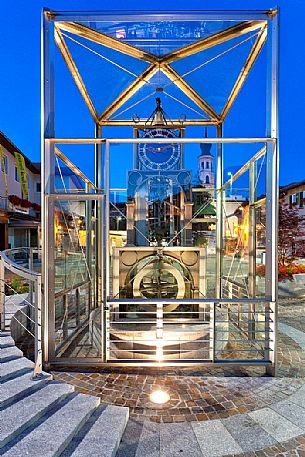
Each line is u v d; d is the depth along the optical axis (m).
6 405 2.90
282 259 16.28
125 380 3.92
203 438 2.80
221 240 6.82
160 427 2.96
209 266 8.78
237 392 3.63
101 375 4.05
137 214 5.52
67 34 4.48
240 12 4.12
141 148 5.83
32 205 24.36
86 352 4.79
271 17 4.11
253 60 5.00
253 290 5.38
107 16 4.13
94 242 6.46
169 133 6.18
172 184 5.61
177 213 5.61
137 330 4.57
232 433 2.88
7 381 3.30
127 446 2.70
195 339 4.53
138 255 5.07
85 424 2.88
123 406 3.31
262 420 3.08
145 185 5.56
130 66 5.36
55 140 4.18
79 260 5.79
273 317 4.07
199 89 6.02
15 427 2.55
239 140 4.19
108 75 5.53
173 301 4.12
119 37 4.60
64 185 5.12
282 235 17.89
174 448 2.68
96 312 5.75
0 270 4.79
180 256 5.09
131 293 5.06
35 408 2.86
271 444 2.74
